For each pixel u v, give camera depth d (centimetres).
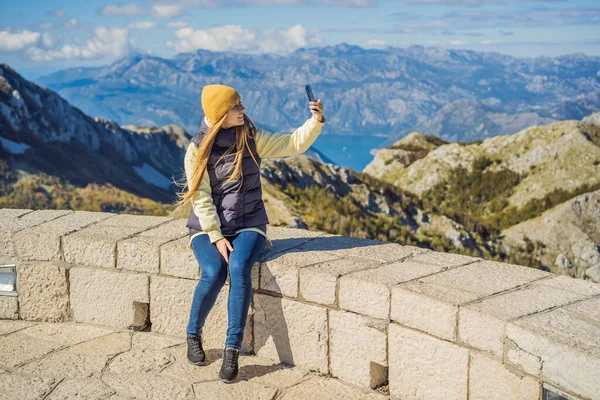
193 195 405
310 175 11831
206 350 441
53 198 16225
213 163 404
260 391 382
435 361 338
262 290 419
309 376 401
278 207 9044
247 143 405
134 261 454
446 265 396
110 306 470
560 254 16462
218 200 412
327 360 396
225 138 401
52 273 481
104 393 377
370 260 412
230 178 402
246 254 397
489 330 307
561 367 274
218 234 402
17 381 393
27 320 494
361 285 369
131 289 461
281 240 470
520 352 292
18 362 422
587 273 16262
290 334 411
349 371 386
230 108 392
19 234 483
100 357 428
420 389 349
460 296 335
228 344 388
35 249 481
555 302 324
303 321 402
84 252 469
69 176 18350
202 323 412
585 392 265
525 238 17500
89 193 17175
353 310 375
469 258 413
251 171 413
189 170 402
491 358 308
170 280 445
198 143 401
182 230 487
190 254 432
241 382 394
